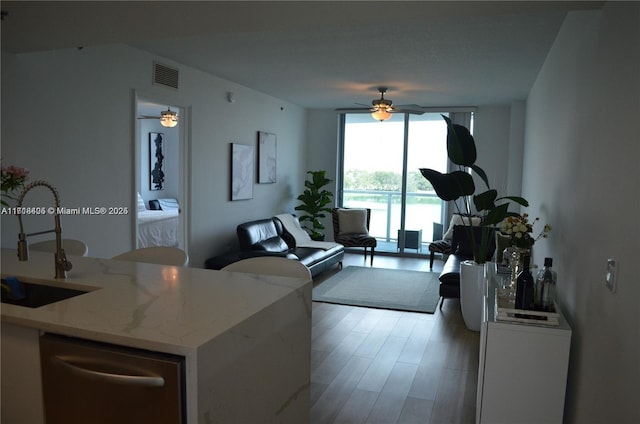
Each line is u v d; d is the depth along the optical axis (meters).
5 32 2.87
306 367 2.16
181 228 5.39
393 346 3.81
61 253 2.18
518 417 2.31
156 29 2.79
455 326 4.34
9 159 3.32
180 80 5.09
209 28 2.76
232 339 1.55
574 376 2.29
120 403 1.49
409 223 8.35
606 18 2.00
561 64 3.31
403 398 2.92
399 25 3.65
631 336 1.49
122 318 1.61
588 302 2.09
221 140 5.94
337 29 3.79
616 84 1.79
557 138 3.31
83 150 3.92
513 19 3.42
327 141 8.60
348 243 7.39
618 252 1.66
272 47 4.37
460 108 7.71
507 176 7.56
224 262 5.42
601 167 1.96
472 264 4.25
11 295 2.13
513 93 6.43
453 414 2.73
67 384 1.57
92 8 2.45
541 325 2.27
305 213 8.60
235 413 1.60
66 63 3.73
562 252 2.84
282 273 2.45
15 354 1.68
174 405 1.41
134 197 4.49
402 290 5.67
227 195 6.15
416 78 5.62
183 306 1.76
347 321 4.45
